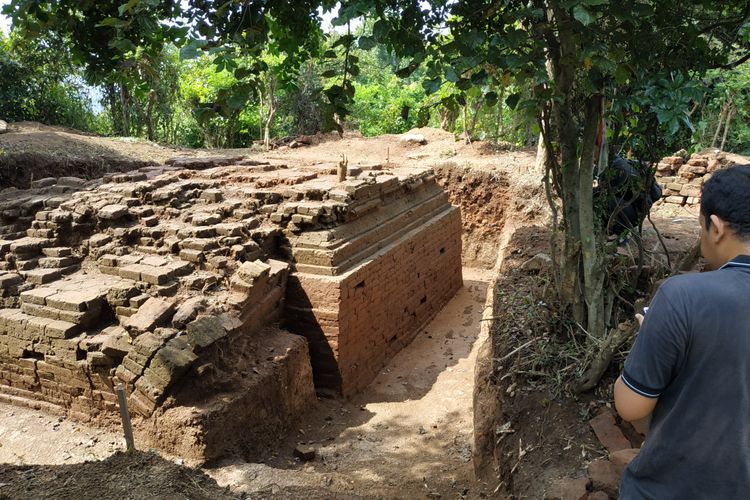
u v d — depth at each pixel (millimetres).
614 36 3998
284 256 9117
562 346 5891
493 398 6414
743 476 2143
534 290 7398
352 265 9211
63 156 16391
